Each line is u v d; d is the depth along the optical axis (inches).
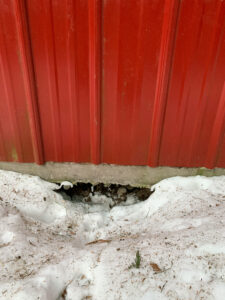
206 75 69.6
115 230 74.2
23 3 62.7
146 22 63.9
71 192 88.7
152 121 76.3
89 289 55.6
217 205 75.0
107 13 63.2
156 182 87.1
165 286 53.7
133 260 59.1
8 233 68.7
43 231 72.7
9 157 85.2
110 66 69.1
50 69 70.4
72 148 82.4
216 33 64.3
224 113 73.6
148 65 68.7
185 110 74.5
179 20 63.2
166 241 62.7
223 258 56.8
